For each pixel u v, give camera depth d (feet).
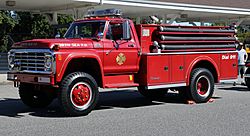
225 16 98.89
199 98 38.09
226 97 42.96
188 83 37.42
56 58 29.35
